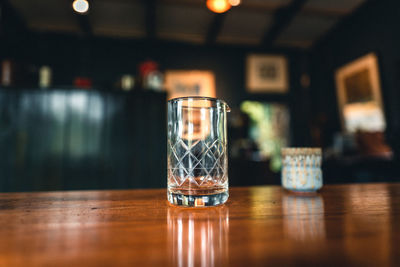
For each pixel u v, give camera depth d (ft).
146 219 1.28
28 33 11.09
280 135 14.24
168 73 12.39
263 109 14.39
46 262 0.77
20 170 6.44
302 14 10.75
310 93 13.44
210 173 1.53
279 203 1.70
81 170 6.69
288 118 13.53
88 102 6.82
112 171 6.81
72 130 6.72
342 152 9.64
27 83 7.60
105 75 11.82
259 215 1.36
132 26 11.32
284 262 0.77
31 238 0.99
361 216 1.33
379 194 2.06
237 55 13.12
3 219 1.28
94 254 0.83
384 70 8.91
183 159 1.54
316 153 2.10
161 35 12.17
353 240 0.97
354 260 0.79
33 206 1.61
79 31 11.55
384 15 8.94
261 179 10.78
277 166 14.11
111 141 6.86
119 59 12.03
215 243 0.94
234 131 12.80
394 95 8.44
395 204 1.65
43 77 7.79
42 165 6.54
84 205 1.64
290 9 10.19
